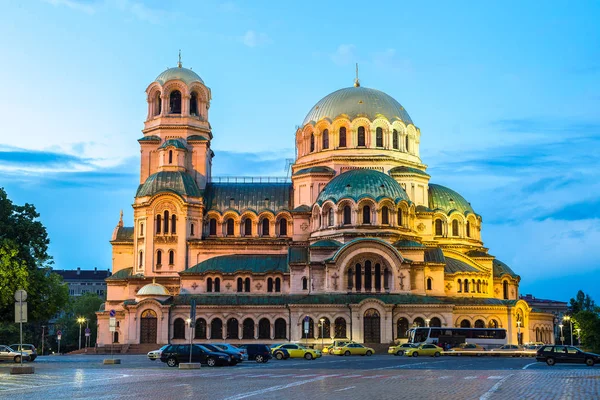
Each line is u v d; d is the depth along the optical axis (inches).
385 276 4822.8
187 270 5108.3
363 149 5442.9
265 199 5570.9
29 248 3681.1
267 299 4842.5
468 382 1985.7
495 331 4355.3
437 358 3791.8
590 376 2258.9
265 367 2844.5
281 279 5036.9
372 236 4906.5
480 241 5625.0
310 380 2063.2
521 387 1817.2
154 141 5551.2
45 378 2142.0
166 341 4722.0
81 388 1772.9
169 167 5447.8
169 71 5693.9
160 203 5280.5
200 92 5708.7
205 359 2925.7
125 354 4626.0
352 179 5083.7
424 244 5265.8
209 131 5728.3
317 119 5620.1
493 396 1581.0
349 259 4813.0
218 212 5467.5
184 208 5280.5
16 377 2185.0
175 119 5595.5
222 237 5428.2
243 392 1663.4
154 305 4758.9
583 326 5841.5
